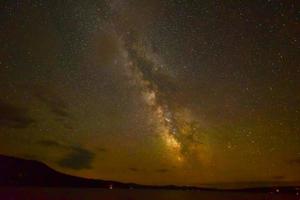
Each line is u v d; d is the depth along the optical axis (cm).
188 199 9562
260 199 10131
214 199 9944
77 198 7738
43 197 7688
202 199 9862
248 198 10744
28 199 7069
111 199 7912
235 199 10031
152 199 8769
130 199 8269
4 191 9581
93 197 8419
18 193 8800
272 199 10256
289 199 10281
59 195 8706
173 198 9919
